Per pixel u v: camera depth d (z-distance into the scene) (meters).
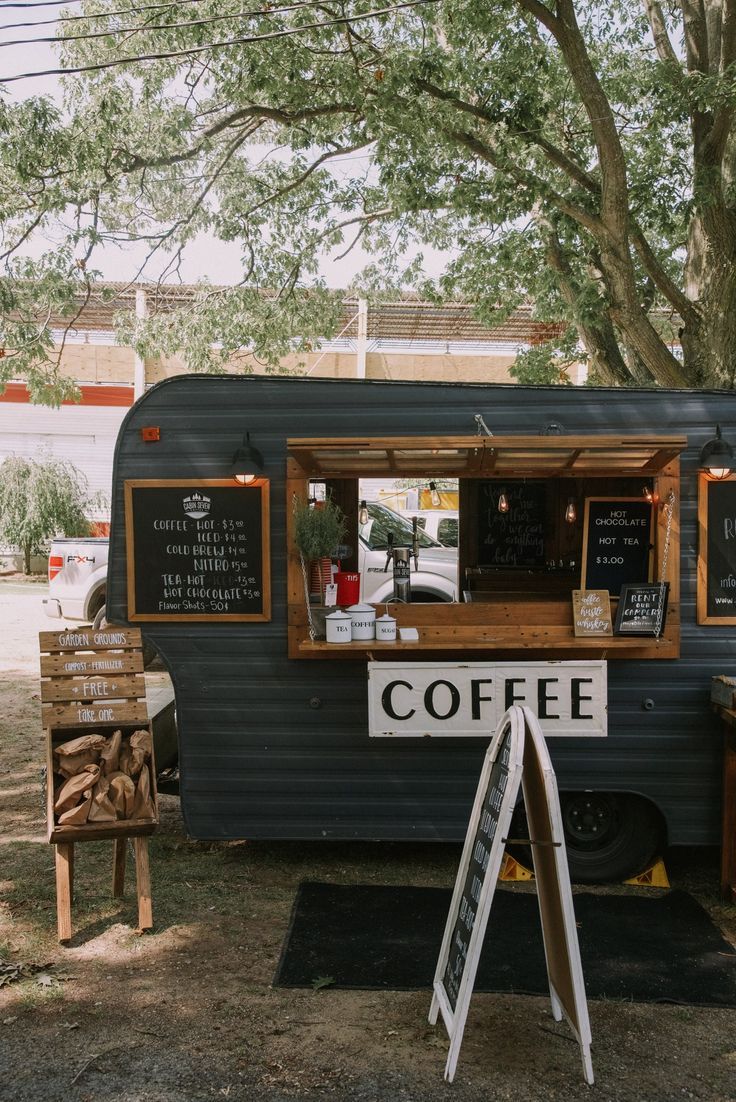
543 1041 3.18
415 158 9.17
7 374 10.34
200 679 4.62
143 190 10.12
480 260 11.04
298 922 4.07
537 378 12.62
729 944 3.94
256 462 4.56
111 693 4.16
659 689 4.55
